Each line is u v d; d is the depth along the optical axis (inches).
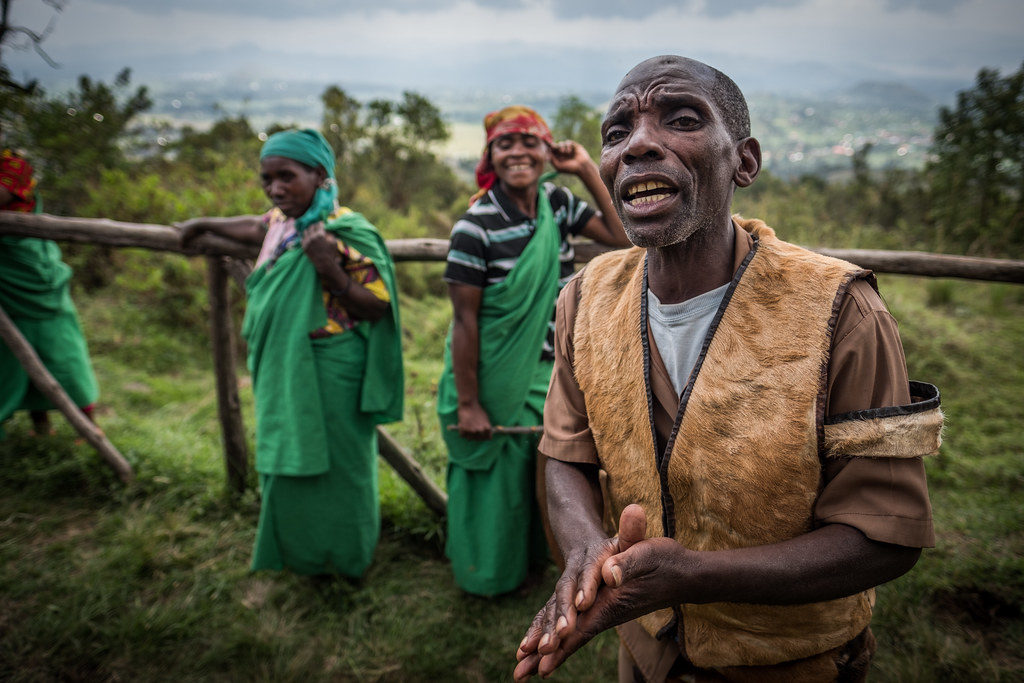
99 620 113.8
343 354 113.3
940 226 585.9
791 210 616.1
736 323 43.1
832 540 39.7
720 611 49.8
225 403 147.4
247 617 115.1
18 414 181.9
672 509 47.1
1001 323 292.4
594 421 51.7
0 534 136.3
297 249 112.1
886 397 39.8
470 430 107.5
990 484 157.2
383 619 115.1
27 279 150.7
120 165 395.5
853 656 51.8
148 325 276.7
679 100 40.4
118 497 148.2
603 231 115.7
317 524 116.1
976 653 101.3
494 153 104.6
